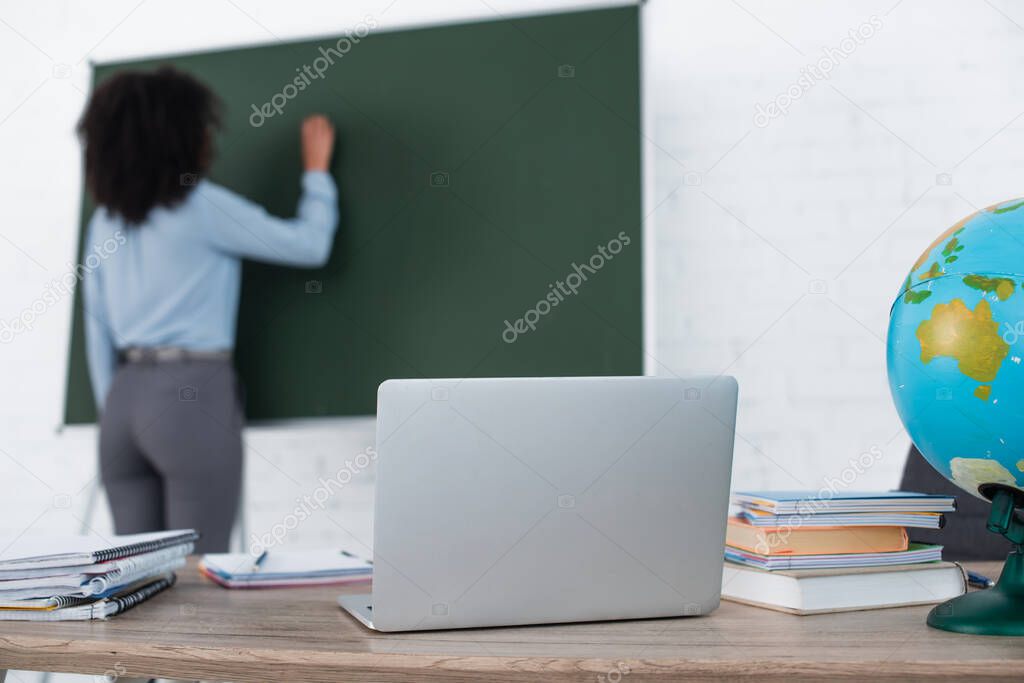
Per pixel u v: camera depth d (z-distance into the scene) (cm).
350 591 115
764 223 286
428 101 284
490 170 280
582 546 90
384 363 280
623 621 93
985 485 88
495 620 89
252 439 294
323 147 286
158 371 263
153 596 108
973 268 83
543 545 89
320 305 282
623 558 91
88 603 95
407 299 281
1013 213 86
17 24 303
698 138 289
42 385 296
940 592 101
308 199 283
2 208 300
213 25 297
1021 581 86
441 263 280
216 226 270
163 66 279
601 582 91
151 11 299
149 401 261
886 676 72
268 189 287
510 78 281
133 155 268
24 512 294
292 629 88
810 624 89
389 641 82
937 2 281
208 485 262
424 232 282
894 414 278
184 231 268
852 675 72
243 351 282
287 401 281
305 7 294
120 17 299
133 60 298
